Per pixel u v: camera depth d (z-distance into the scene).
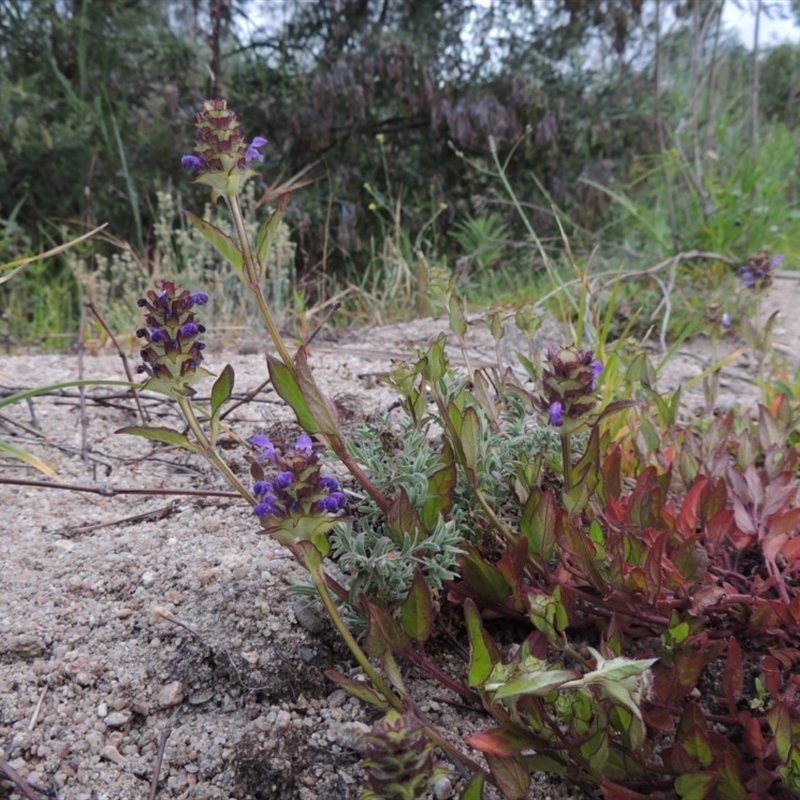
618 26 1.20
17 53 1.19
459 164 1.20
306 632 0.27
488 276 1.01
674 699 0.24
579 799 0.24
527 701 0.22
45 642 0.27
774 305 0.74
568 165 1.21
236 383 0.49
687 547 0.26
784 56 1.53
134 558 0.31
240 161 0.26
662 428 0.39
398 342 0.65
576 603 0.28
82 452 0.39
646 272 0.71
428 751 0.19
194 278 0.77
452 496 0.28
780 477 0.31
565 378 0.25
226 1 1.17
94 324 0.71
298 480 0.22
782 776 0.21
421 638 0.24
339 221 1.14
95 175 1.12
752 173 0.88
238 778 0.24
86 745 0.24
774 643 0.28
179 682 0.26
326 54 1.22
